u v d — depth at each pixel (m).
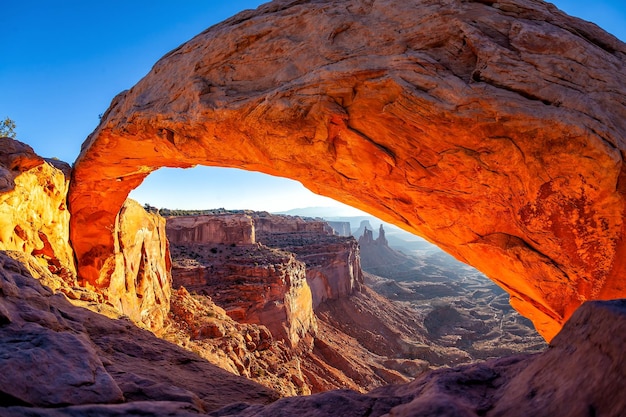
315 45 9.32
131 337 6.91
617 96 7.43
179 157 12.60
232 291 36.00
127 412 3.48
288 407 3.72
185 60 10.98
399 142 9.20
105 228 16.45
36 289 6.61
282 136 9.74
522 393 2.95
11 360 3.73
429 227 11.16
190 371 6.20
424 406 2.83
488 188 9.00
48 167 13.15
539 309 11.12
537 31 7.96
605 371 2.43
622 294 8.38
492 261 10.49
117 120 12.38
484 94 7.70
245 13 10.76
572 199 7.95
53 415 3.00
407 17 8.83
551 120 7.34
